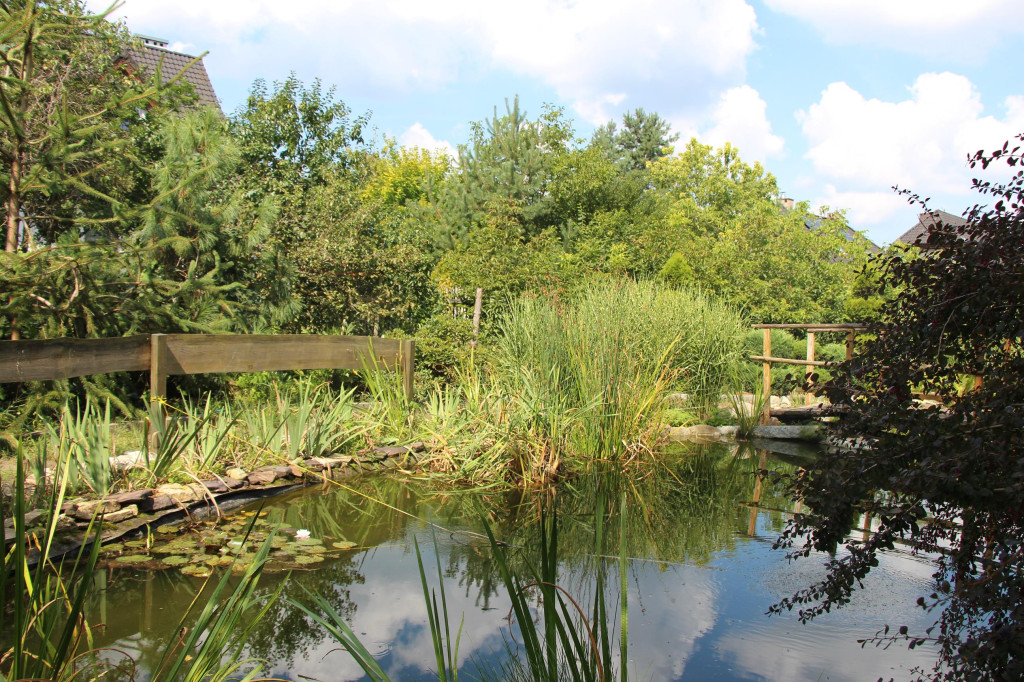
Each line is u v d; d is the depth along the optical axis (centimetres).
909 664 287
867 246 1711
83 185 673
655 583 380
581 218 2359
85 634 296
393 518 493
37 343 435
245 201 1046
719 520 510
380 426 706
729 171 2822
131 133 855
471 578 382
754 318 1437
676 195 2862
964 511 262
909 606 350
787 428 870
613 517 512
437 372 978
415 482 603
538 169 2448
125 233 774
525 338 919
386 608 338
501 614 335
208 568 372
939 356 270
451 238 2273
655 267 1723
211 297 757
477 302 1091
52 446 470
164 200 768
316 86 1402
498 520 499
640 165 4050
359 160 1451
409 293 1148
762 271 1559
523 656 291
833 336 1234
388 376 762
